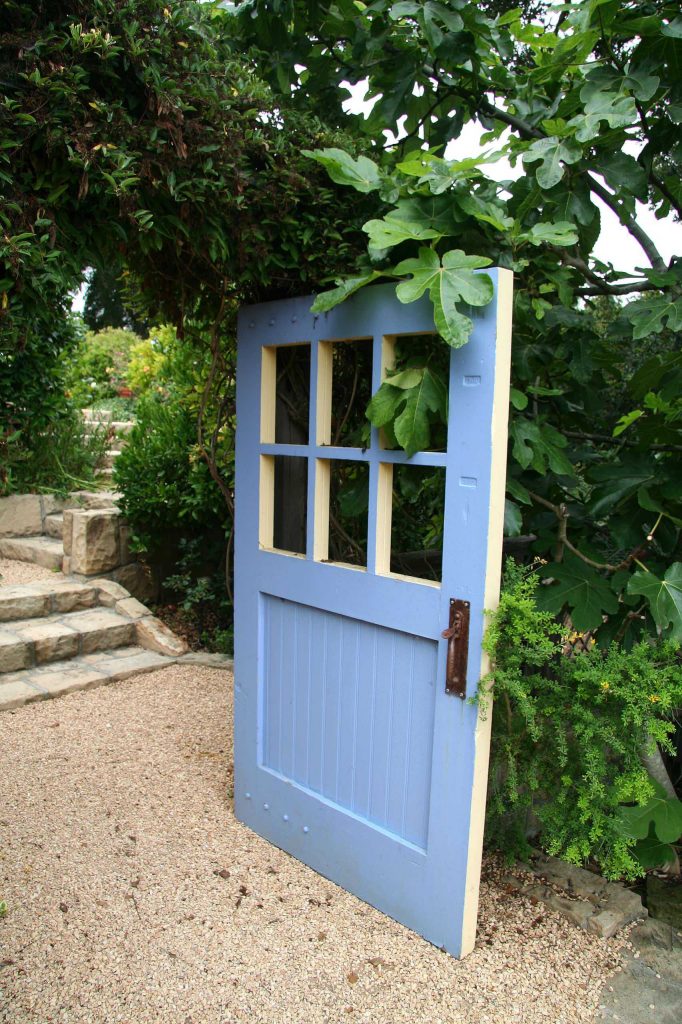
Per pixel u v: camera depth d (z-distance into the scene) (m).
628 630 2.21
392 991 1.72
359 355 2.36
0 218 1.34
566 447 2.39
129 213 1.53
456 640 1.73
